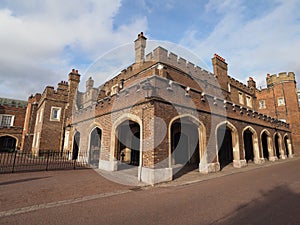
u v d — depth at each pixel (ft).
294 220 12.52
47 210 14.58
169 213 14.05
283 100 78.54
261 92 84.94
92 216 13.48
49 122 60.39
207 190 21.03
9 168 33.71
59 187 21.50
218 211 14.39
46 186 21.76
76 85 67.67
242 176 29.96
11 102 100.73
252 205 15.67
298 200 16.88
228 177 29.32
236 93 65.72
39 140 57.77
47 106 61.21
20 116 85.61
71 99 65.31
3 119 81.92
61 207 15.33
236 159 41.68
